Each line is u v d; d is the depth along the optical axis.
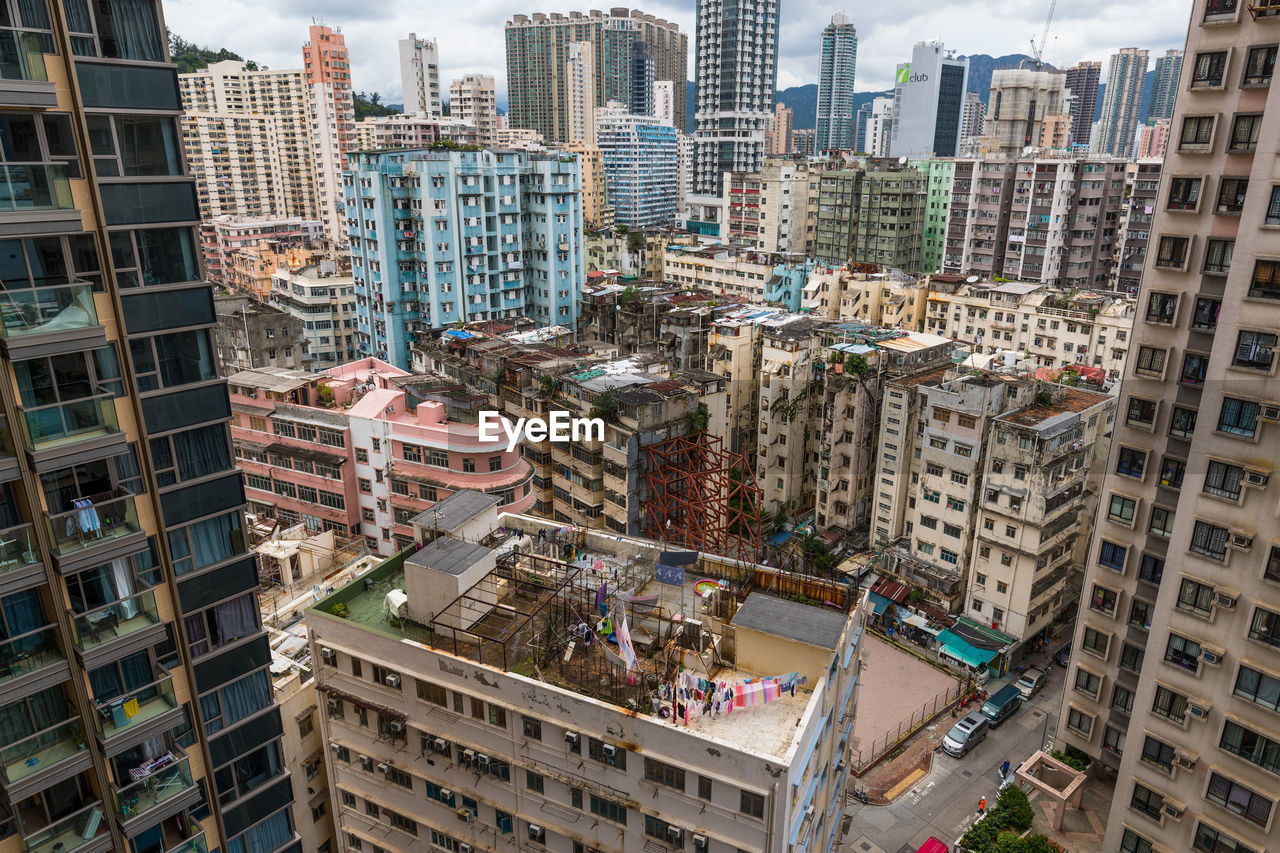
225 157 195.25
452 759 30.39
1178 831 33.38
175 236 22.19
